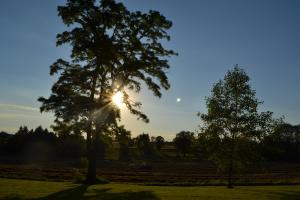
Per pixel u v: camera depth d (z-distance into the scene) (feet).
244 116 131.13
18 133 474.90
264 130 130.82
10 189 91.15
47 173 189.47
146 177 193.67
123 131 134.92
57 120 126.72
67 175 177.58
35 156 411.13
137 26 130.21
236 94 133.49
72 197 79.25
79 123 126.82
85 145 138.82
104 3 124.67
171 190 102.37
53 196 80.18
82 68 126.00
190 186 135.23
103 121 125.80
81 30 123.95
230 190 108.27
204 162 422.41
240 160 128.98
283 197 87.40
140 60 126.11
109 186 111.65
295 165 391.04
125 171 252.42
